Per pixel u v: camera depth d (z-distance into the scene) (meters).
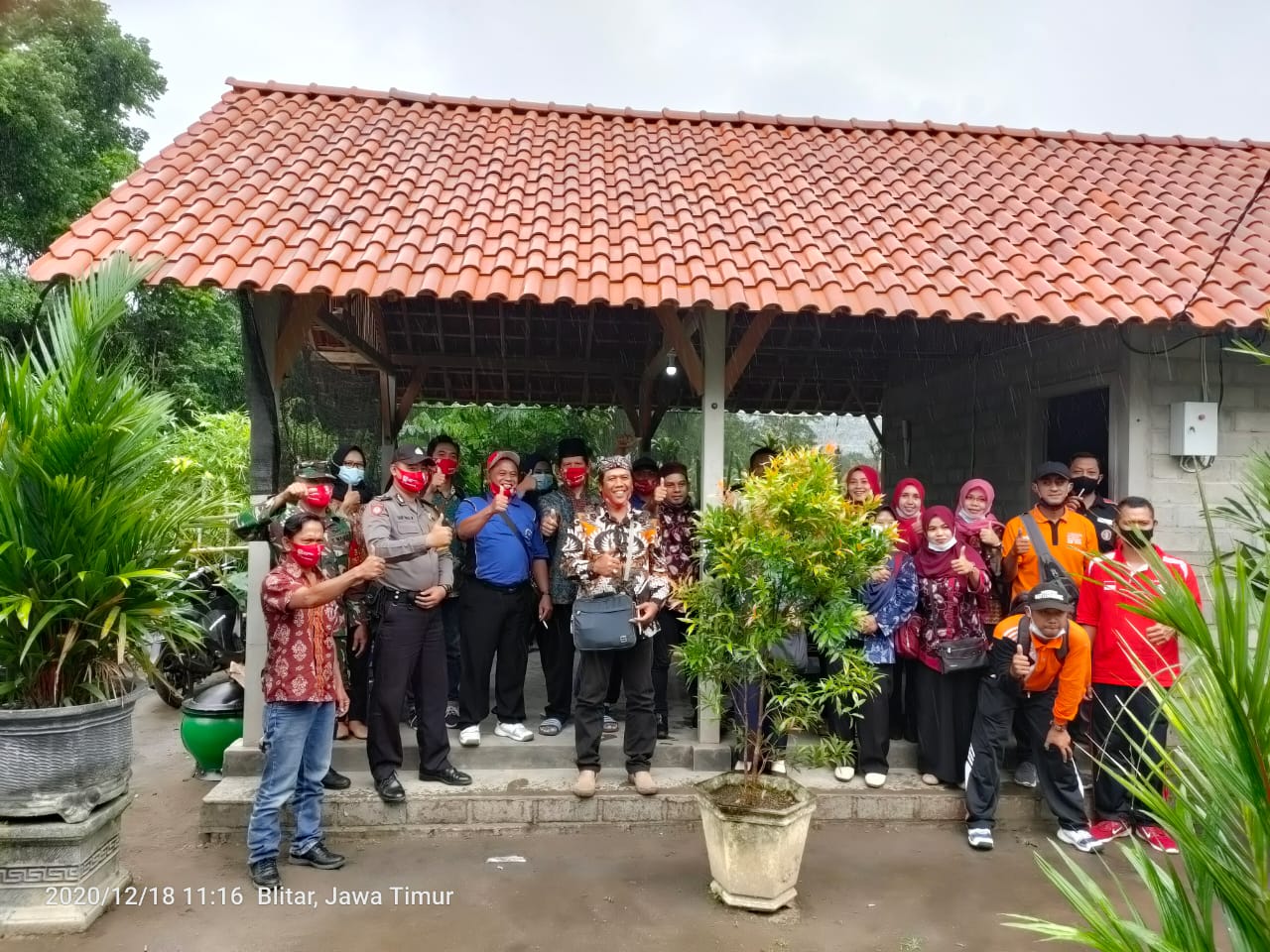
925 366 9.35
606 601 4.43
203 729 5.34
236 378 18.14
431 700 4.63
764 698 4.11
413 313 8.04
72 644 3.49
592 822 4.57
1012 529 4.87
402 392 9.62
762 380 10.36
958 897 3.89
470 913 3.68
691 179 6.43
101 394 3.55
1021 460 7.52
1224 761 1.75
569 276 4.77
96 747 3.54
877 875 4.12
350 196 5.54
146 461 3.69
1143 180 6.93
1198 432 5.39
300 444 6.00
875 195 6.37
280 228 5.00
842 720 4.91
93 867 3.61
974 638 4.67
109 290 3.69
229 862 4.17
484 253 4.98
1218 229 6.02
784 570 3.52
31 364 3.64
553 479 5.88
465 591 4.96
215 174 5.63
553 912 3.69
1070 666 4.30
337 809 4.47
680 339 5.05
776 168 6.82
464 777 4.65
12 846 3.46
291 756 3.88
